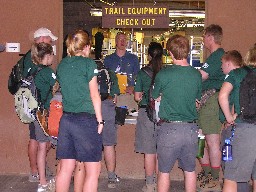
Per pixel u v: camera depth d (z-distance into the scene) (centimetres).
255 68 394
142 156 571
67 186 414
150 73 481
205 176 523
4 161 580
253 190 407
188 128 407
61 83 405
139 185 544
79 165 442
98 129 403
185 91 405
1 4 569
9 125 576
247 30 559
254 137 384
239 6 557
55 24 569
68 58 409
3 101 574
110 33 672
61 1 569
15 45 570
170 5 678
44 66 473
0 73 572
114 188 531
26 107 466
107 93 485
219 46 500
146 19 574
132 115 565
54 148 562
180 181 562
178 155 416
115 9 574
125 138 571
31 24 570
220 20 560
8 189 518
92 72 400
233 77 395
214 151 508
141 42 682
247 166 388
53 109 445
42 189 503
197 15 693
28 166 579
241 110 386
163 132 411
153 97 421
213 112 499
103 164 570
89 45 418
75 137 403
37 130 492
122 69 594
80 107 401
